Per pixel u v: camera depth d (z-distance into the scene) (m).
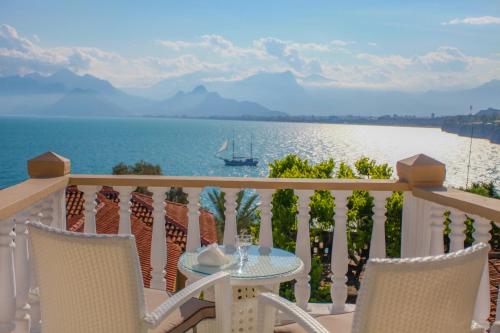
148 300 3.33
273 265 3.58
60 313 2.65
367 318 2.15
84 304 2.56
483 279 3.30
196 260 3.68
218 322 3.14
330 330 2.96
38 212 3.75
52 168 4.21
